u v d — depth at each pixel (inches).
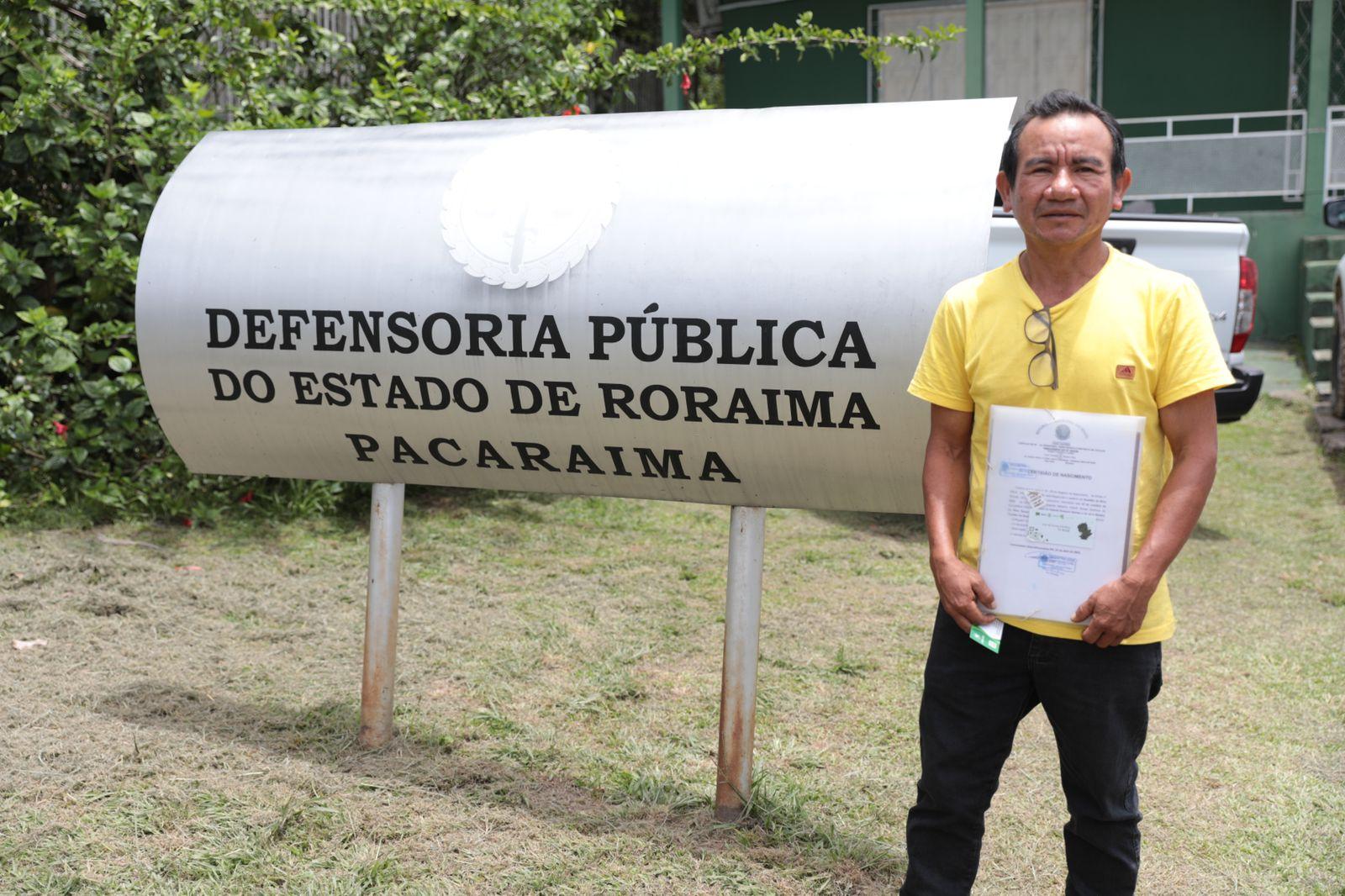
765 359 112.4
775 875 110.2
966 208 108.7
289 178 134.0
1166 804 129.0
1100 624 81.4
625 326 116.2
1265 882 113.0
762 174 116.0
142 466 232.7
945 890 92.4
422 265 123.5
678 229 115.8
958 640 88.9
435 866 110.1
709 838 117.0
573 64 269.0
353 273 125.9
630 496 126.7
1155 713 154.1
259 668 160.1
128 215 220.8
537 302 118.8
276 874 107.7
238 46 239.3
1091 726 85.1
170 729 138.5
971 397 87.2
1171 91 519.2
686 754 137.3
